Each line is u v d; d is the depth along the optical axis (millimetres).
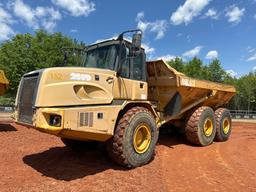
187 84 7559
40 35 39625
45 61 36438
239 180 5078
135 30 5645
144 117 5836
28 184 4590
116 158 5461
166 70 7516
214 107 9852
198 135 8016
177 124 8508
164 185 4711
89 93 5277
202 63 49938
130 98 6066
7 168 5422
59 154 6648
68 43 38562
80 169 5477
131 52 5699
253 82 54469
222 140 9398
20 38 38500
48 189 4383
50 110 4652
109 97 5535
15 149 7012
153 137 6047
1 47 38562
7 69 35750
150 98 7941
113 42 6102
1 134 8945
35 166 5625
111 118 5371
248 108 53094
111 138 5496
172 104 7625
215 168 5816
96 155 6598
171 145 8180
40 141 8195
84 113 4961
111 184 4668
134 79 6324
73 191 4324
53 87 4852
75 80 5102
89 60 6496
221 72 52000
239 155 7129
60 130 4645
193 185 4777
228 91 9742
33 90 5008
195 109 8469
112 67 5898
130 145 5477
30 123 4965
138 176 5121
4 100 34250
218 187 4707
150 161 6188
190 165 6016
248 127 16125
